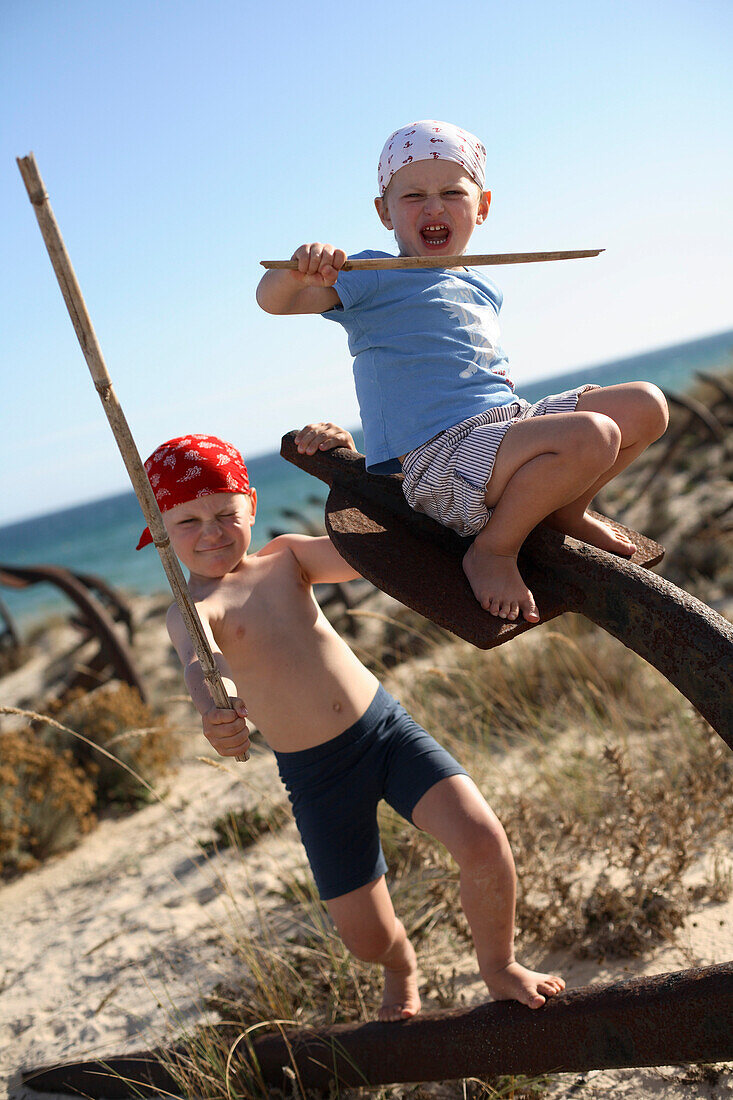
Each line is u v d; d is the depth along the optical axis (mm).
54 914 4371
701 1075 2230
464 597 1783
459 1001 2738
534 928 2902
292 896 3686
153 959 3590
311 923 3451
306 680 2441
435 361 2059
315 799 2438
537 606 1729
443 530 2047
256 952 3309
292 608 2521
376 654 6504
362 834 2424
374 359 2121
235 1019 2910
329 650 2506
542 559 1776
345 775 2420
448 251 2215
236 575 2543
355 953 2436
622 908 2873
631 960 2709
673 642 1521
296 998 2908
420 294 2115
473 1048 2062
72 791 5508
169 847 4848
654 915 2809
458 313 2123
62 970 3709
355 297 2078
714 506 9641
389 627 7578
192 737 7051
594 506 11195
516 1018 1981
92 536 65062
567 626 5879
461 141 2199
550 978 2082
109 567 39469
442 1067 2141
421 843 3393
